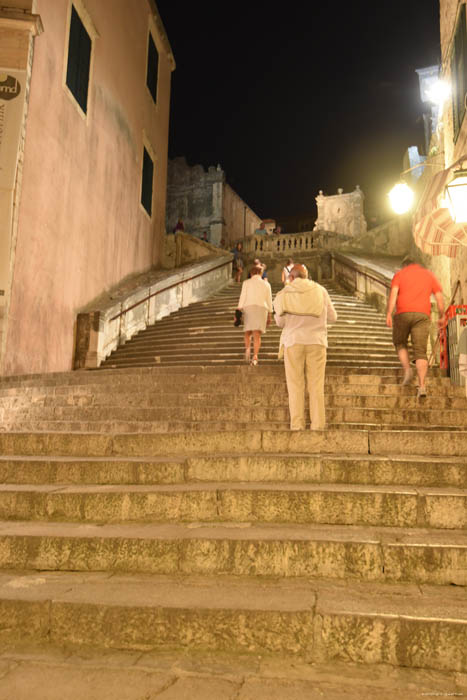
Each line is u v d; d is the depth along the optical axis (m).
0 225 9.24
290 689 2.10
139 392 7.34
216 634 2.42
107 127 14.38
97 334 11.71
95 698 2.02
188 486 3.56
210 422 6.11
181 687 2.11
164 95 20.33
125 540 2.98
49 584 2.76
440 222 8.44
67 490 3.53
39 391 7.77
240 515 3.34
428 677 2.21
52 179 11.01
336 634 2.36
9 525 3.30
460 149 10.22
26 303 9.88
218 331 11.88
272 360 9.45
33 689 2.09
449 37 11.17
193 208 30.31
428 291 6.70
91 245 13.13
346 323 12.22
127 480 3.77
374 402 6.43
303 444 4.23
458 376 7.08
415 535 2.98
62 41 11.55
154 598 2.57
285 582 2.78
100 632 2.47
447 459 3.69
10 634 2.53
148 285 14.21
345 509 3.25
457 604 2.48
